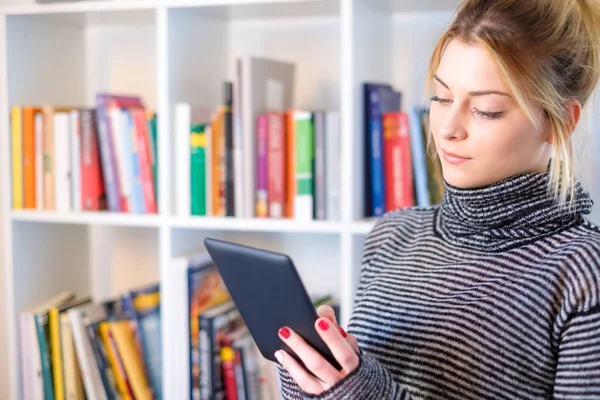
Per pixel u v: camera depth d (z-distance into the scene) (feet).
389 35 5.84
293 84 5.97
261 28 6.23
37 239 6.26
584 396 2.93
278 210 5.41
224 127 5.42
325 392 2.97
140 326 5.84
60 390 6.00
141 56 6.57
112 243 6.85
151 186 5.70
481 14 3.19
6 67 5.91
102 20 6.25
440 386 3.23
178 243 5.70
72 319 5.91
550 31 3.09
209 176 5.53
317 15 5.94
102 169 5.84
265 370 5.70
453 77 3.14
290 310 2.98
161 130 5.52
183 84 5.71
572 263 3.12
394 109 5.57
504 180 3.24
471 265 3.35
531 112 3.08
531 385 3.14
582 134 4.02
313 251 6.34
